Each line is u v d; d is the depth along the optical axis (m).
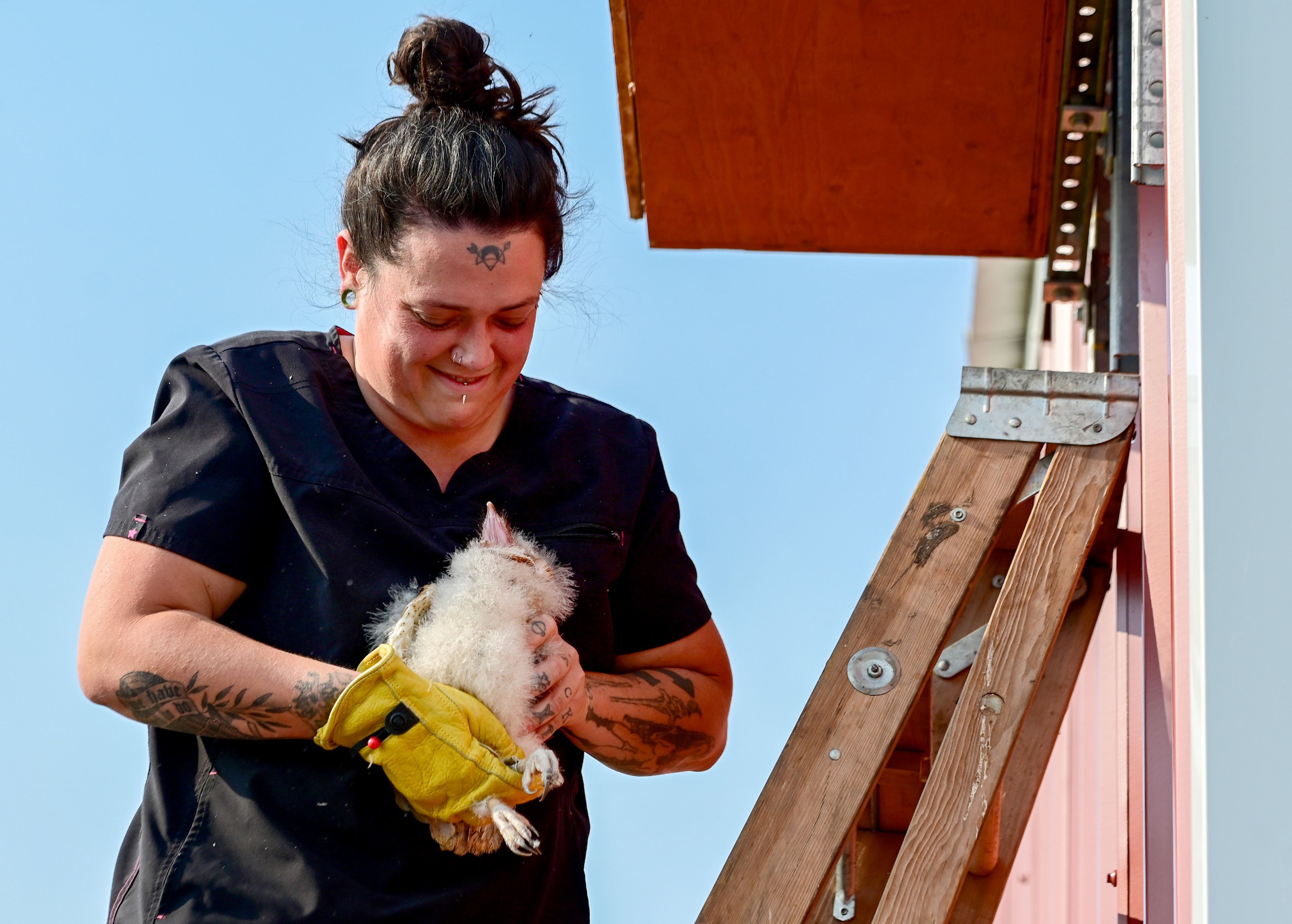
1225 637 3.29
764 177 7.45
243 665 3.85
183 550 3.97
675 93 6.97
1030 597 4.90
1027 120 6.90
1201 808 3.29
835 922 5.40
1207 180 3.49
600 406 4.89
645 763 4.59
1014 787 5.64
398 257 4.03
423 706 3.82
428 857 4.06
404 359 4.12
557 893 4.44
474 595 4.01
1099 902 8.04
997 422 5.29
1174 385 4.01
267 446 4.14
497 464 4.49
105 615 3.91
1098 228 6.65
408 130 4.12
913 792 5.83
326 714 3.84
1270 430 3.35
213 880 3.98
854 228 7.78
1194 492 3.48
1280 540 3.30
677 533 4.96
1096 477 5.13
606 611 4.55
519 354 4.27
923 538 5.09
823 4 6.44
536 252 4.17
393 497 4.26
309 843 3.99
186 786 4.12
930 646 4.88
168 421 4.21
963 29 6.48
